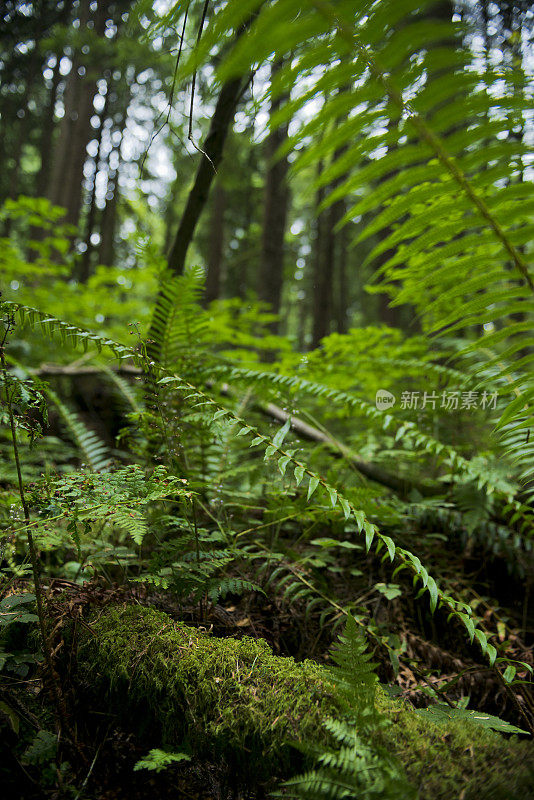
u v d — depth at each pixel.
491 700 1.80
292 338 3.62
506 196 1.11
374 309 18.00
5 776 1.29
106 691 1.48
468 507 2.52
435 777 1.12
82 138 10.29
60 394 4.48
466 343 3.10
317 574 2.16
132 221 13.95
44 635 1.42
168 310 2.50
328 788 1.07
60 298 4.77
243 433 1.77
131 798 1.30
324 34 0.94
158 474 1.65
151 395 2.02
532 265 2.87
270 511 2.09
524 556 2.57
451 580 2.34
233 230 18.27
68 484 1.56
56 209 4.36
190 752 1.35
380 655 1.82
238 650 1.50
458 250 1.25
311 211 14.99
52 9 10.70
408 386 3.38
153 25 1.10
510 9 2.46
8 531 1.47
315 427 3.30
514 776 1.12
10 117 15.30
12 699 1.44
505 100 0.97
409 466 3.25
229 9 0.81
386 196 1.10
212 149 2.76
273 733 1.26
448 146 1.03
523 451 2.08
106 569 2.05
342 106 0.94
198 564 1.81
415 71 0.91
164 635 1.54
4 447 2.43
